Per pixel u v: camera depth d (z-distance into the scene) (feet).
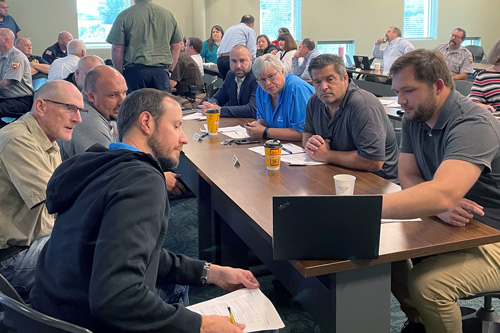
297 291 5.61
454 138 5.84
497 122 5.92
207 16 33.19
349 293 4.87
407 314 6.84
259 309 4.79
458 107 6.02
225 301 4.93
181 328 3.95
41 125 6.98
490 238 5.15
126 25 15.23
